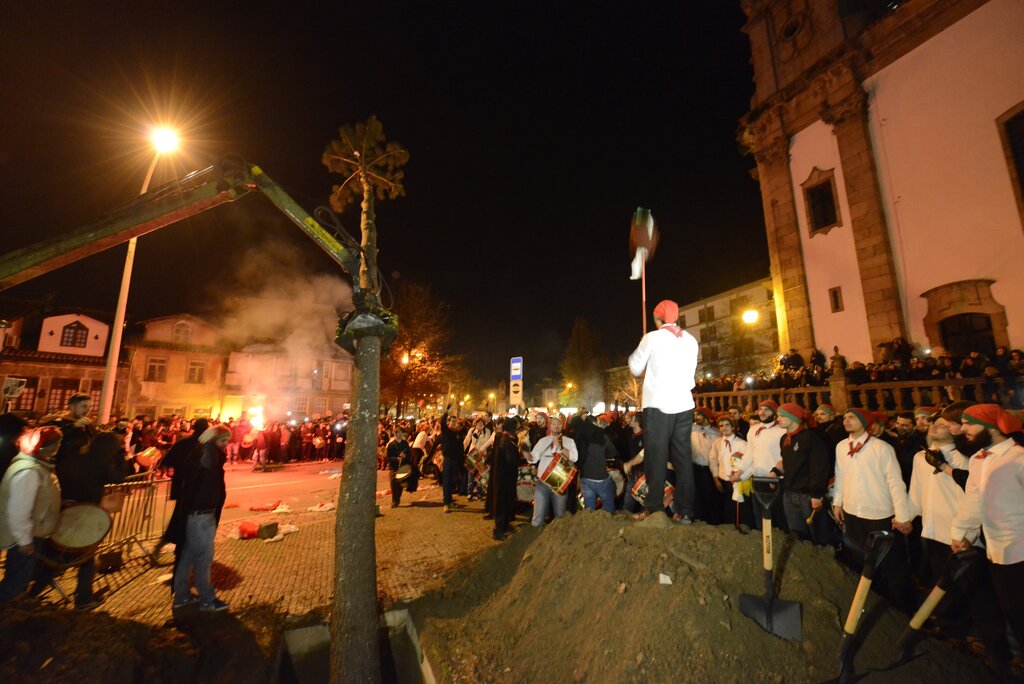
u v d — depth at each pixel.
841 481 4.42
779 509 5.09
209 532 4.86
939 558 3.91
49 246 3.78
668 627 2.93
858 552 4.20
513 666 3.61
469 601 5.05
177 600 4.86
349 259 3.90
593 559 4.07
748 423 8.59
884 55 15.30
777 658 2.69
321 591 5.44
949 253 13.52
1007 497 3.04
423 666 4.27
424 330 26.23
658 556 3.56
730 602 3.06
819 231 16.91
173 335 33.16
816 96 17.25
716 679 2.63
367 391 3.79
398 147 4.47
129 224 3.88
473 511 9.66
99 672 3.21
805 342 16.95
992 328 12.50
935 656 2.63
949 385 9.38
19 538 3.83
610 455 6.75
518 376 12.67
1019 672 3.00
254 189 3.97
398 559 6.62
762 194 19.17
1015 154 12.47
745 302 33.47
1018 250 12.20
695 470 6.59
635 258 4.60
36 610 3.60
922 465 4.16
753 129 19.48
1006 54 12.70
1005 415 3.22
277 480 14.77
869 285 15.20
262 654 4.15
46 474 4.19
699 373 36.72
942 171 13.82
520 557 5.48
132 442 14.96
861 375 11.56
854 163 15.86
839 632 2.81
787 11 19.06
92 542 4.72
